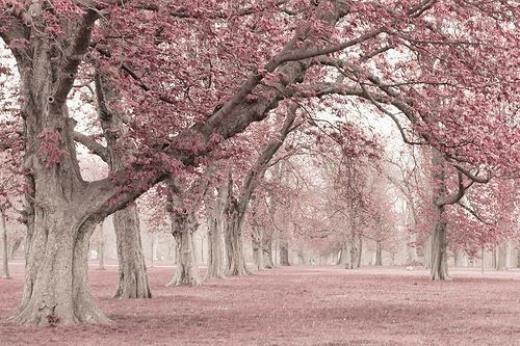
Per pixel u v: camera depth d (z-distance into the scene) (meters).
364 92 17.95
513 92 15.97
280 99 17.11
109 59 16.05
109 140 22.06
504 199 37.53
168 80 17.09
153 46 16.05
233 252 52.50
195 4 13.77
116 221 27.27
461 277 50.62
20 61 16.80
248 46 14.81
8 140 19.77
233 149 17.22
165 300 25.56
